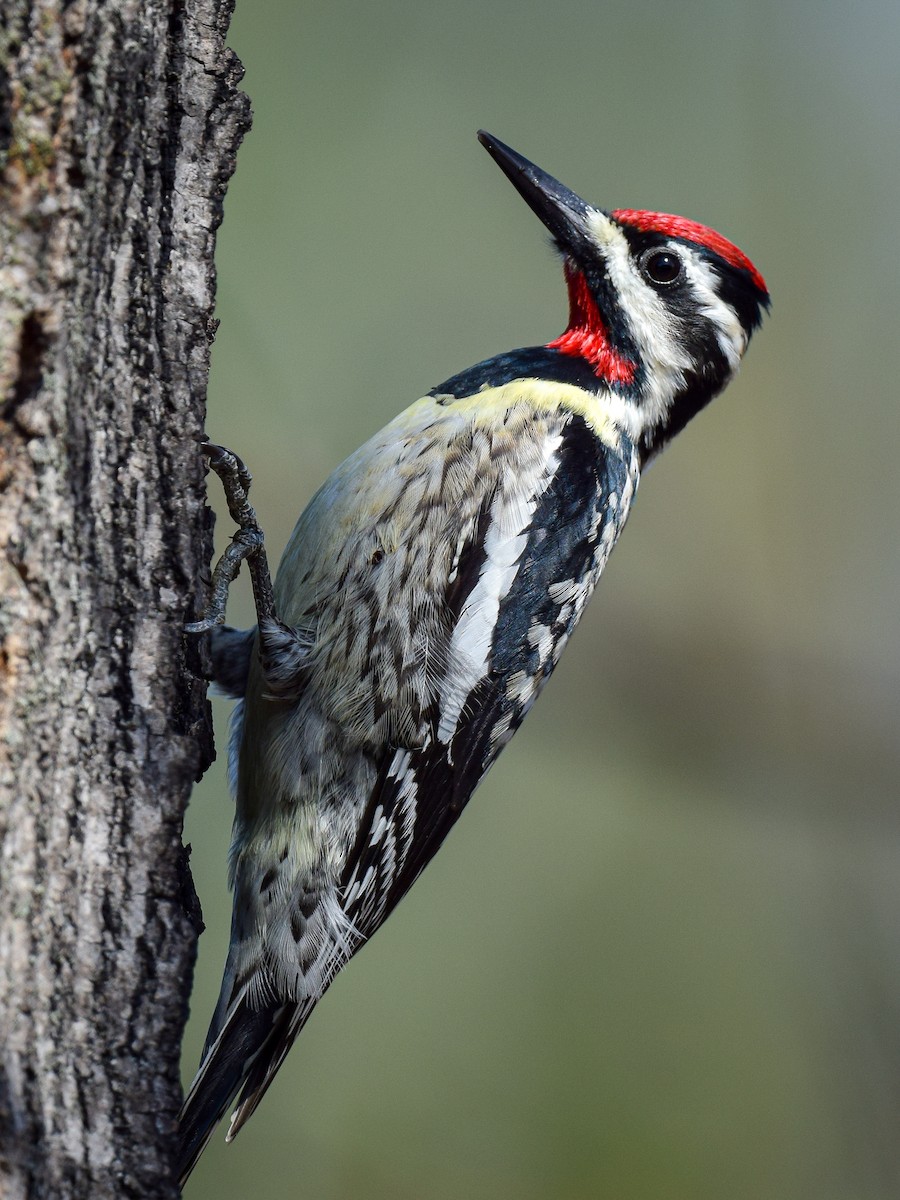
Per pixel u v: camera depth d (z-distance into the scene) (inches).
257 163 477.1
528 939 482.0
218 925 421.4
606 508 314.3
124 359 211.3
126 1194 196.7
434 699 281.6
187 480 221.0
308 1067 456.4
